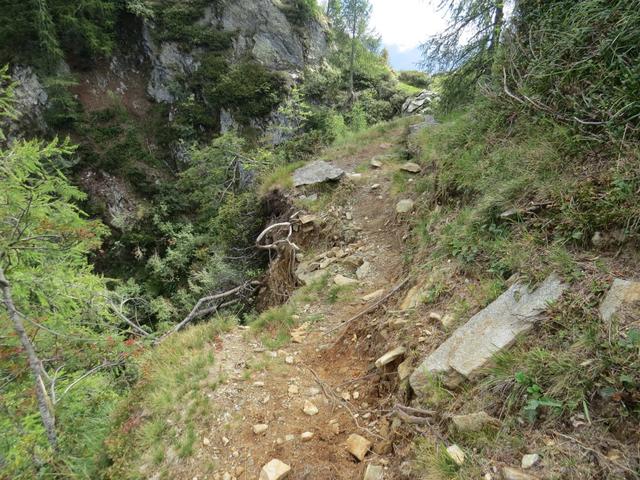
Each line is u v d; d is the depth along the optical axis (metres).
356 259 5.66
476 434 1.93
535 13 4.64
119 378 4.78
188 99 18.17
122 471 3.02
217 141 13.22
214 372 3.78
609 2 3.43
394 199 6.75
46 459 3.41
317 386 3.39
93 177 15.59
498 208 3.33
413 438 2.26
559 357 1.91
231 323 4.82
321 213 7.38
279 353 4.06
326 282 5.40
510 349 2.21
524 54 4.37
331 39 23.36
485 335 2.39
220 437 2.99
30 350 3.56
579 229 2.51
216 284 8.66
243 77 18.67
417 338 3.00
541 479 1.55
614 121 2.81
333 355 3.84
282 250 7.52
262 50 19.88
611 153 2.73
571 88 3.43
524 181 3.24
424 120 10.69
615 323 1.85
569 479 1.50
